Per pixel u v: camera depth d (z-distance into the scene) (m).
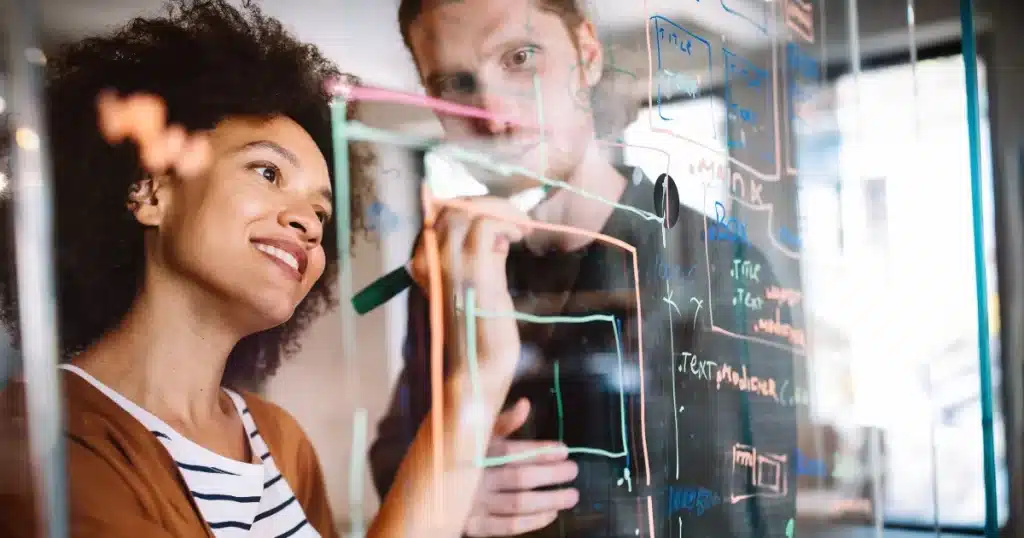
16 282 0.55
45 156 0.56
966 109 1.62
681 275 0.98
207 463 0.61
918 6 1.56
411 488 0.71
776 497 1.14
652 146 0.95
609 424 0.88
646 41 0.94
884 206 1.42
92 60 0.58
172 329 0.60
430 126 0.73
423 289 0.72
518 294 0.80
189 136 0.61
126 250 0.58
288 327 0.65
